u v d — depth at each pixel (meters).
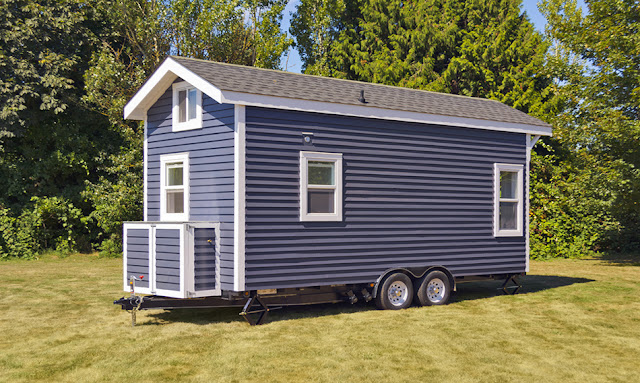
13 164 21.41
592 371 7.18
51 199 21.03
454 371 7.12
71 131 22.12
